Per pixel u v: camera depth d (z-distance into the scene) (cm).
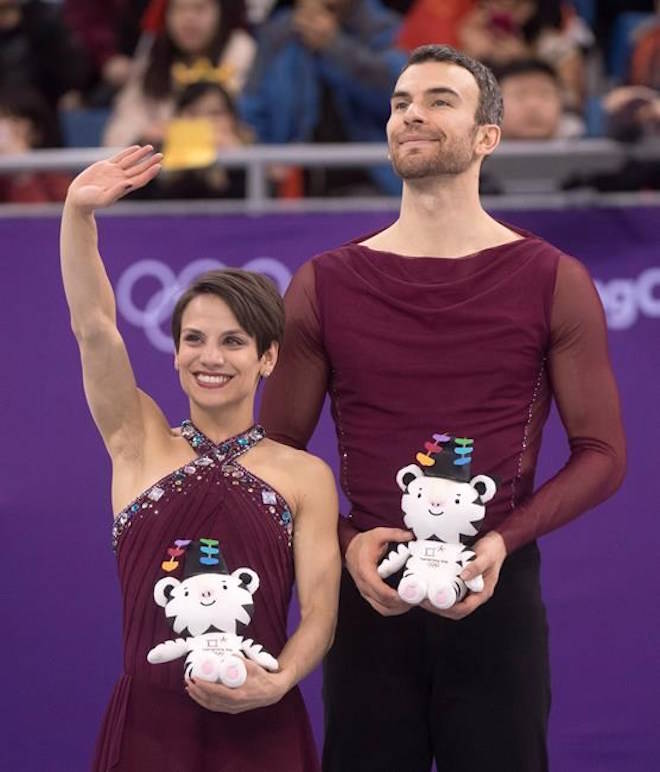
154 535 1159
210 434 1195
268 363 1206
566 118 2059
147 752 1141
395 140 1227
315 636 1166
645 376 1620
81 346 1176
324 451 1628
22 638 1639
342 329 1233
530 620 1231
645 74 2159
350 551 1189
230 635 1118
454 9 2173
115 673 1636
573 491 1202
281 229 1642
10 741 1639
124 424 1185
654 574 1616
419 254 1241
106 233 1636
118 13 2392
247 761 1148
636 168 1806
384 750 1243
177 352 1192
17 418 1638
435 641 1228
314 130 2056
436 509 1158
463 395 1210
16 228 1639
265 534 1164
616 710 1616
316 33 2059
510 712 1223
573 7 2447
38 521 1638
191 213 1642
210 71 2084
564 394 1233
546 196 1752
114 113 2130
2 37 2294
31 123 2044
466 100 1219
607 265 1623
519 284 1221
